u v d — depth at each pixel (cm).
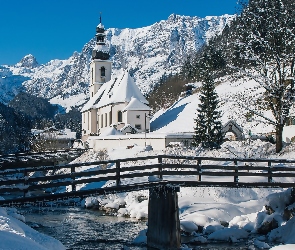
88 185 4512
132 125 8925
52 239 1792
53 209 3884
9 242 1422
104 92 11188
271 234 2586
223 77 10981
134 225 3105
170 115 10112
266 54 4216
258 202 3309
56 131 13862
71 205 4122
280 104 4216
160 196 2395
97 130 10950
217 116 6775
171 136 6600
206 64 12356
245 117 4466
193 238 2572
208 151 4753
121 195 4047
